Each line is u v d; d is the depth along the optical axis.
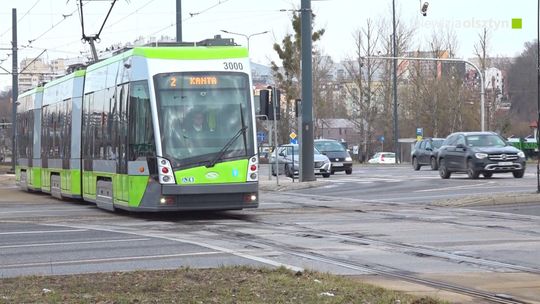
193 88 32.31
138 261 20.92
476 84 133.12
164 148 31.48
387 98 134.62
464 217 32.56
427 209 36.81
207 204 31.77
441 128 125.62
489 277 18.34
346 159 72.19
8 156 176.38
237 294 15.50
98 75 38.78
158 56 32.47
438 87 126.25
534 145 106.75
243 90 32.91
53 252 23.02
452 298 15.71
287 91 108.19
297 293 15.59
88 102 40.41
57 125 47.38
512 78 149.38
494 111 126.69
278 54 109.25
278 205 40.72
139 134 32.50
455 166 57.72
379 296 15.38
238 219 33.12
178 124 31.83
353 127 165.75
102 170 37.06
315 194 48.72
